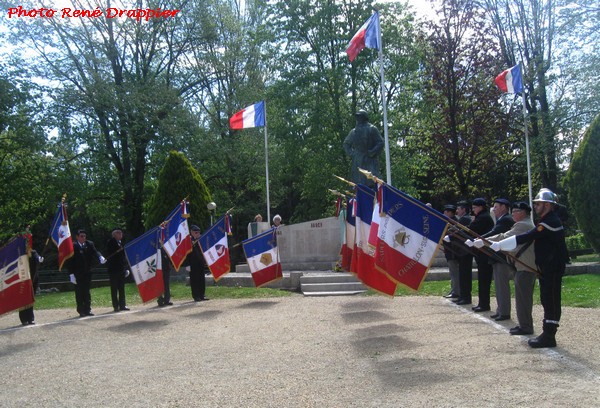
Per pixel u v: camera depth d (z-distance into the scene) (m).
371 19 17.97
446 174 29.12
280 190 35.53
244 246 14.90
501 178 33.72
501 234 8.33
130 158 30.66
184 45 31.17
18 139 25.17
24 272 11.56
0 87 24.45
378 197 8.33
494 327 8.67
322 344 8.03
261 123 22.17
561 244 7.04
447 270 16.44
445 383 5.54
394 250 8.12
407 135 31.14
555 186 28.62
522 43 29.19
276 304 13.24
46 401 5.79
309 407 5.04
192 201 20.77
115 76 29.22
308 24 29.31
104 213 30.59
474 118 26.20
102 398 5.77
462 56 26.06
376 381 5.81
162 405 5.38
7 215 27.17
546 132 27.03
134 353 8.14
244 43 34.97
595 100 26.02
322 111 29.59
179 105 28.80
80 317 12.81
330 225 20.17
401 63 29.36
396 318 10.14
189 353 7.91
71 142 27.06
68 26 26.91
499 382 5.45
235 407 5.17
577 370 5.75
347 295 14.56
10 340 9.96
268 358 7.29
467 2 25.31
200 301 14.78
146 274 13.02
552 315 6.95
